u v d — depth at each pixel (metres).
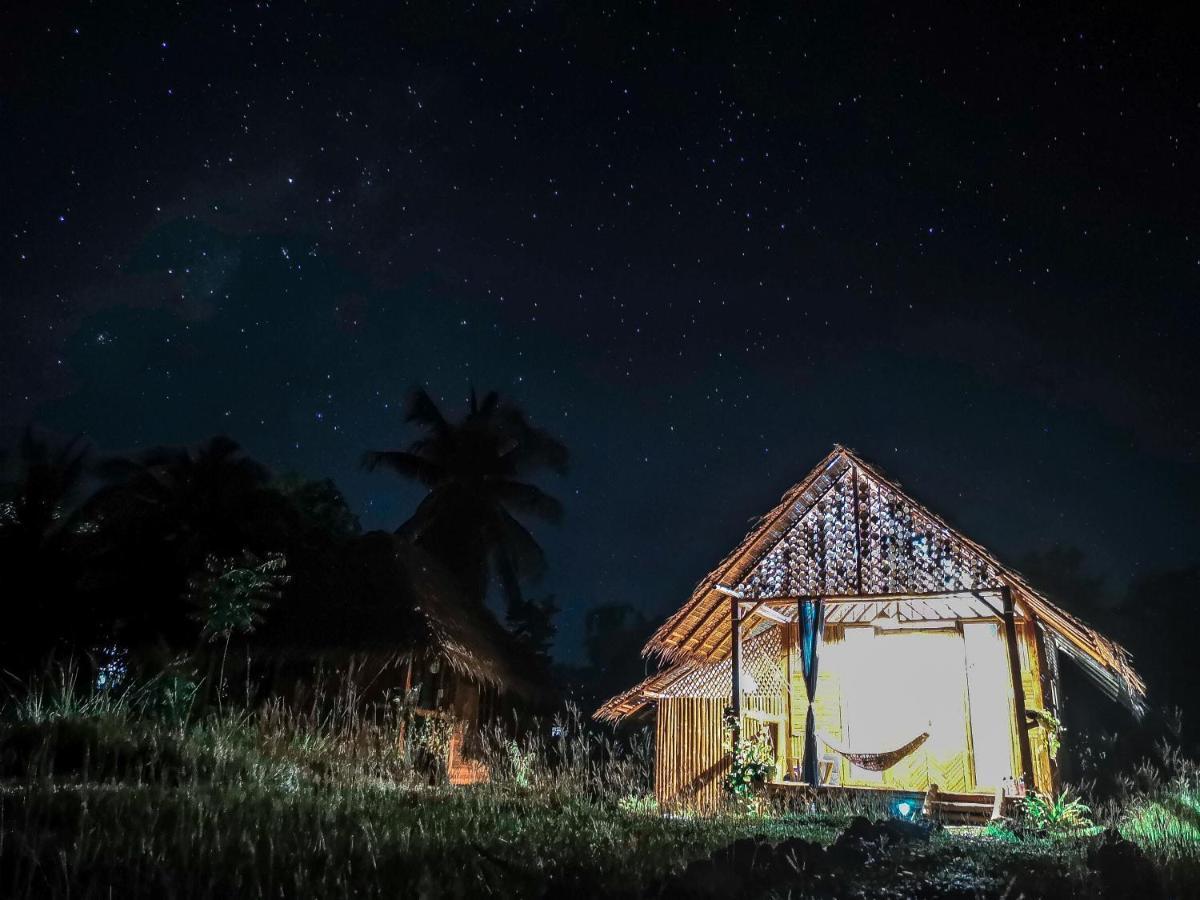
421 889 4.06
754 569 14.43
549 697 21.44
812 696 13.63
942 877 5.36
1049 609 13.04
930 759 14.27
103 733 7.02
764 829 8.06
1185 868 5.76
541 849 5.47
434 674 17.84
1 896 3.48
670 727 16.23
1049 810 10.78
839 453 14.38
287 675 16.62
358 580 18.41
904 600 14.68
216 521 19.48
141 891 3.62
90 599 18.14
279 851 4.45
